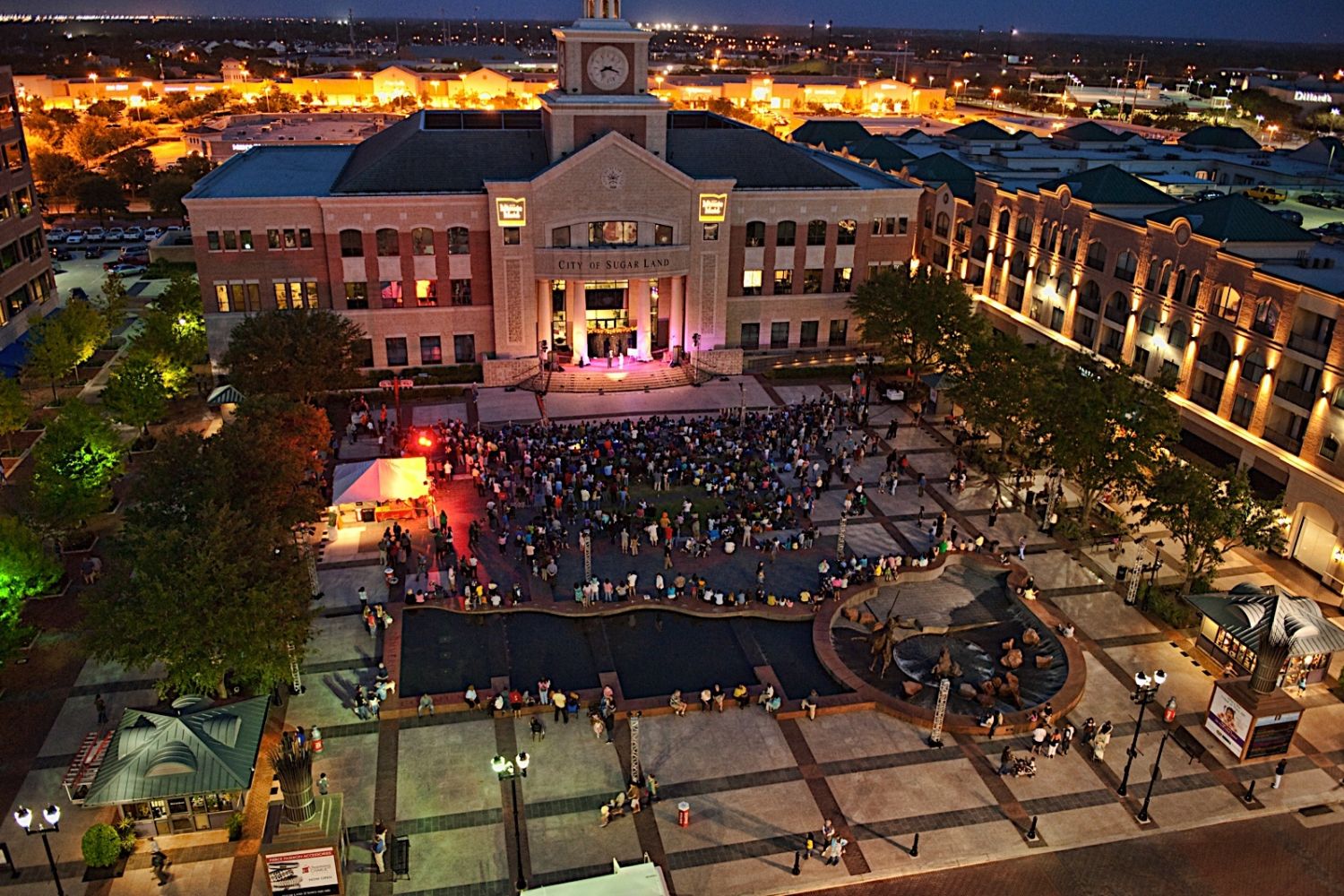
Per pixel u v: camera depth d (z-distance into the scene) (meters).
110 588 37.97
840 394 79.31
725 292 82.62
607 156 76.12
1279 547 49.69
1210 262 59.94
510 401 76.31
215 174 84.19
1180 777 40.19
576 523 57.59
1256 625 43.09
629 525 56.69
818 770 40.06
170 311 78.62
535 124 88.00
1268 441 56.59
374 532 57.03
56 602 49.41
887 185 87.31
